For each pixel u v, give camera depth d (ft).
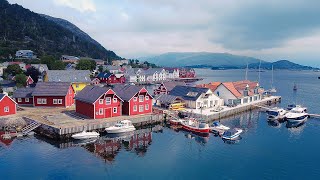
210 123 219.20
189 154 150.00
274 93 441.27
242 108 267.80
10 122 183.01
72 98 258.57
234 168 132.05
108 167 131.23
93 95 205.36
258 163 138.10
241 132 190.19
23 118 196.54
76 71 356.59
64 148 155.63
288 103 333.83
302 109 250.37
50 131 171.01
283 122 230.07
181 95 268.21
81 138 167.73
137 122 203.72
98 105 199.41
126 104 215.31
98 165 133.49
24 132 175.73
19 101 251.60
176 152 153.17
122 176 122.42
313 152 154.40
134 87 221.05
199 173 126.41
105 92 200.23
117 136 182.19
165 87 335.06
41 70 492.95
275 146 164.86
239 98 279.69
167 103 249.55
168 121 218.59
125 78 573.74
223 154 150.71
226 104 278.87
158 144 166.91
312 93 449.06
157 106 258.78
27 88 258.78
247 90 297.12
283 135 189.26
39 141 166.50
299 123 226.17
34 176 120.47
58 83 251.39
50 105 244.22
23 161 136.05
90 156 144.66
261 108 289.12
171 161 139.95
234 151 155.33
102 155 146.51
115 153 150.20
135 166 133.18
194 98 254.88
